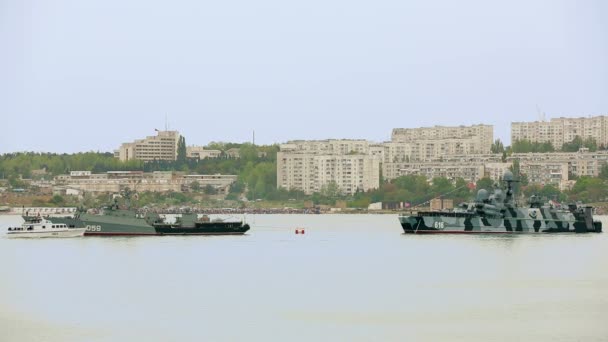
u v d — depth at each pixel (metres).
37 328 145.38
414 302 166.75
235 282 190.75
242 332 142.75
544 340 138.00
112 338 139.12
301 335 140.88
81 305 162.88
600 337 139.62
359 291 179.00
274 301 167.12
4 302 165.62
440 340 138.25
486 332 142.88
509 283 188.88
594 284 186.88
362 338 139.50
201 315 154.25
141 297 170.75
